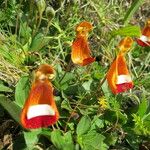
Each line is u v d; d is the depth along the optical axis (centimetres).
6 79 15
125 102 16
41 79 11
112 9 19
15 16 17
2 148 14
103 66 17
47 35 17
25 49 16
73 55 14
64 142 13
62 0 18
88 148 13
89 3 19
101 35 18
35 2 17
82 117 14
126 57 18
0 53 15
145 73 17
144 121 15
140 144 15
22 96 13
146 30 16
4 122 14
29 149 13
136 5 18
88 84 15
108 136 14
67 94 15
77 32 13
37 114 11
